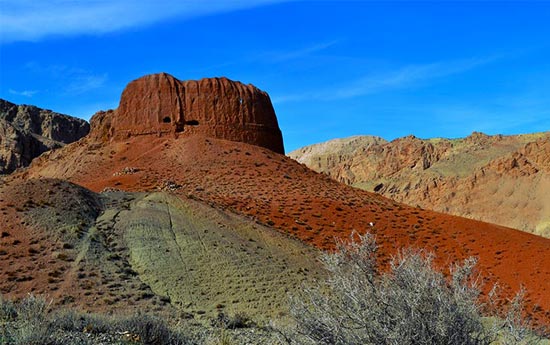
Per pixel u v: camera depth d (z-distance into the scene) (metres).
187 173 73.12
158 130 87.69
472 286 9.30
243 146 84.56
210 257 39.59
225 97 90.25
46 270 33.91
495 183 192.12
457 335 8.60
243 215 54.03
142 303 30.98
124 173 74.50
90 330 14.51
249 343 18.41
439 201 198.62
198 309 31.47
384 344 8.65
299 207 61.25
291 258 42.94
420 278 8.77
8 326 12.84
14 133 177.38
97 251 37.97
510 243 53.81
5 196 43.75
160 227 43.75
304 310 9.40
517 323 9.16
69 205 44.91
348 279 9.14
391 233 56.12
